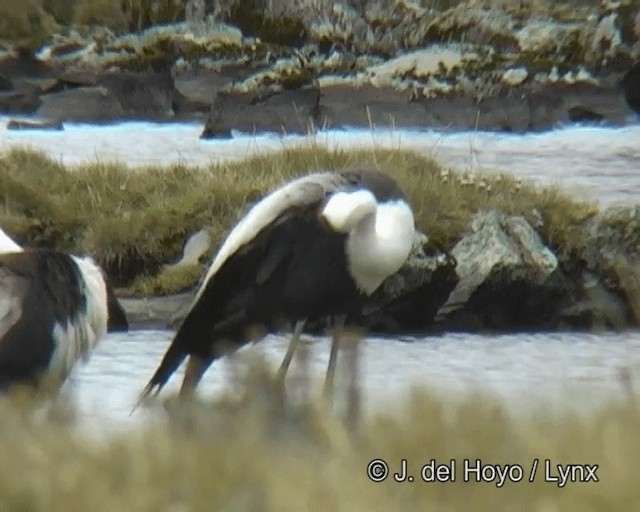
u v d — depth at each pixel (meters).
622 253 17.59
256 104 30.42
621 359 15.68
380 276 13.23
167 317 17.19
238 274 13.00
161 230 17.89
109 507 7.51
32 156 20.97
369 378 14.60
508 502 7.57
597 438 8.38
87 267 11.58
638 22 31.88
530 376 14.85
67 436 8.93
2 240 11.70
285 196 13.04
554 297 17.38
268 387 10.22
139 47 32.94
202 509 7.50
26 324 10.94
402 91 31.16
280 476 7.72
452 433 8.69
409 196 17.72
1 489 7.73
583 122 31.39
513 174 21.92
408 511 7.43
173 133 30.25
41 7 35.12
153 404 12.41
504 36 32.50
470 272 17.17
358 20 33.09
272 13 33.16
